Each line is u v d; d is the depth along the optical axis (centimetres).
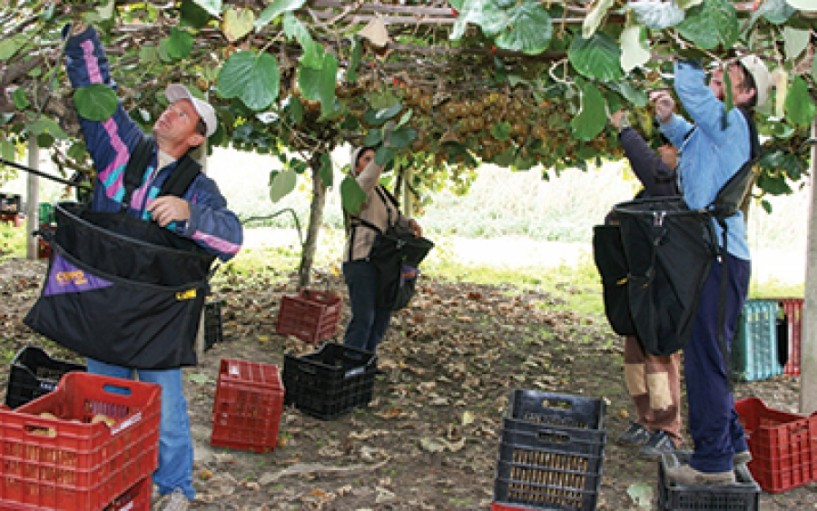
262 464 430
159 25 300
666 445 464
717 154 335
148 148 312
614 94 355
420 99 408
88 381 322
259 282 1033
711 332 341
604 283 434
